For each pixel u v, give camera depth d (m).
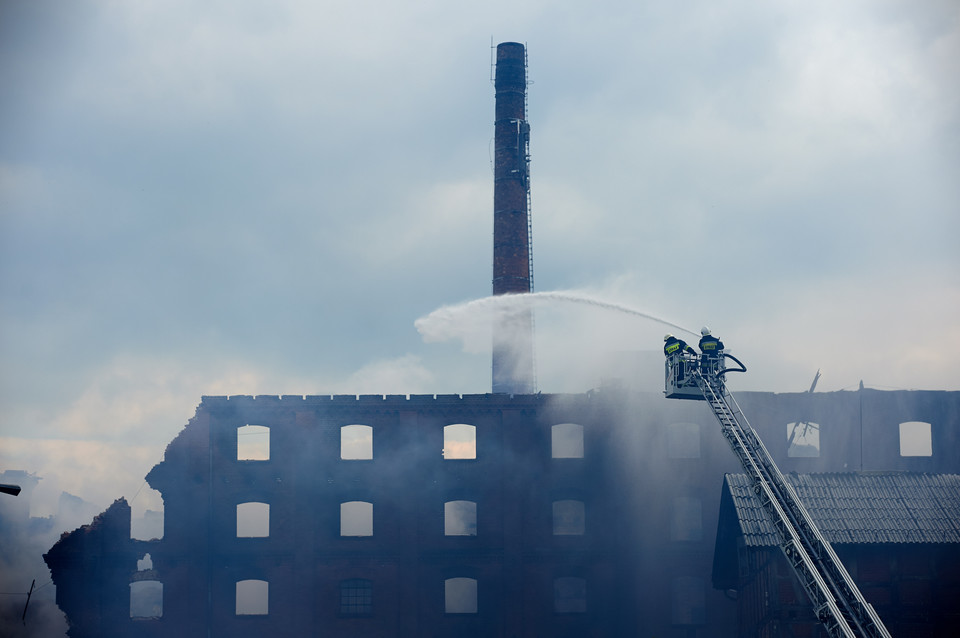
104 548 62.25
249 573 62.53
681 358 41.97
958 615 45.00
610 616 62.06
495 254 78.31
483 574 62.72
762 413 63.19
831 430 63.44
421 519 63.03
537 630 62.09
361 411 63.78
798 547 37.25
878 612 44.97
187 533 62.62
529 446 63.53
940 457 63.22
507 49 80.31
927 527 45.09
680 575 61.62
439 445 63.59
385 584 62.59
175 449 63.28
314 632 62.16
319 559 62.72
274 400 63.66
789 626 44.66
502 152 79.00
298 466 63.31
